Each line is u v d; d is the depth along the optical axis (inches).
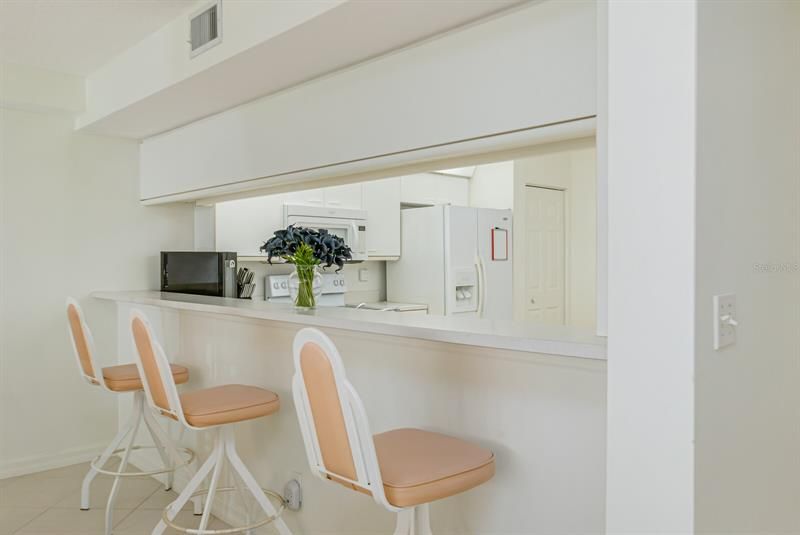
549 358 66.6
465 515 75.4
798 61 63.5
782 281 60.6
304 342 62.3
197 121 135.7
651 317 46.3
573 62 68.2
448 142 82.0
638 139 46.8
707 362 46.1
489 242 188.4
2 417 140.3
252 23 88.6
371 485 57.7
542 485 67.7
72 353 150.2
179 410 85.8
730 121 49.4
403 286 193.6
